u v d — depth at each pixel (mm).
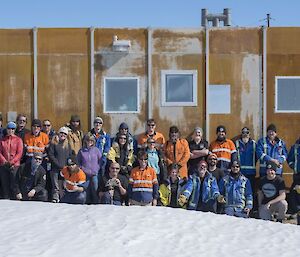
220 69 12398
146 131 11727
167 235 7496
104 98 12383
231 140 11930
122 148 11164
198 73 12406
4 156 10984
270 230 8289
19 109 12352
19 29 12336
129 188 10570
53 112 12367
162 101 12391
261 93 12406
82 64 12383
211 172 10836
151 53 12375
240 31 12375
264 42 12383
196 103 12391
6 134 11242
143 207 8672
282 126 12422
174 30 12383
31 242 6781
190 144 11531
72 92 12375
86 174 10766
